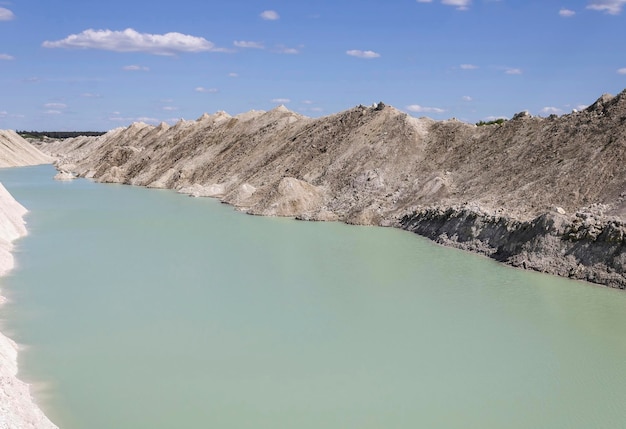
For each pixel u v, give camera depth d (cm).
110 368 1656
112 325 2005
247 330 1948
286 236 3728
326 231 3922
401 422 1355
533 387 1531
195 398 1478
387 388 1527
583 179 3253
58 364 1684
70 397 1483
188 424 1348
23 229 3894
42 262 2962
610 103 3728
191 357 1731
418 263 2922
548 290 2405
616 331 1928
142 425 1342
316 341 1850
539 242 2811
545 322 2014
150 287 2489
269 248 3322
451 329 1952
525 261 2797
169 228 4053
